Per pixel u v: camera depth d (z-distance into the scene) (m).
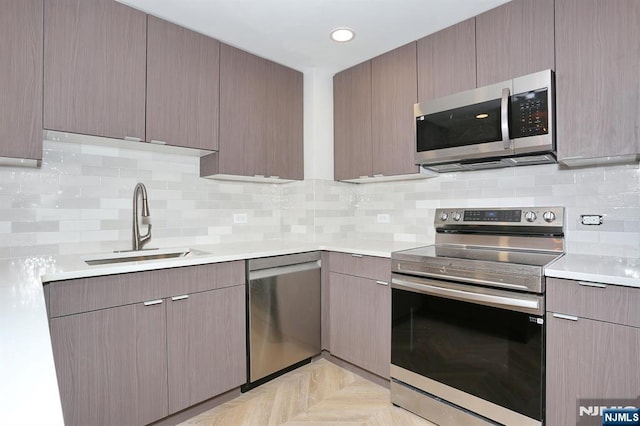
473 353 1.70
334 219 2.88
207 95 2.23
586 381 1.39
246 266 2.10
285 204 2.96
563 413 1.44
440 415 1.82
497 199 2.22
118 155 2.15
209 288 1.93
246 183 2.78
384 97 2.48
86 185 2.04
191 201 2.46
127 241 2.17
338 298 2.45
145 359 1.69
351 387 2.22
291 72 2.72
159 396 1.74
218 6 1.92
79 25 1.74
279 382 2.27
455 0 1.88
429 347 1.86
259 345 2.16
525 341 1.53
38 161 1.70
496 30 1.94
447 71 2.14
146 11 1.96
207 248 2.31
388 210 2.82
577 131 1.67
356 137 2.67
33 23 1.62
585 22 1.65
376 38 2.28
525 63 1.83
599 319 1.36
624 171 1.77
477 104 1.95
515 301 1.54
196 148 2.18
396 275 2.04
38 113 1.63
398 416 1.92
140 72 1.94
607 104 1.59
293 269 2.35
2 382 0.51
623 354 1.31
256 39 2.29
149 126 1.97
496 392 1.62
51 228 1.92
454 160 2.10
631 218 1.74
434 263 1.83
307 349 2.44
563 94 1.71
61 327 1.45
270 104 2.58
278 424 1.84
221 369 1.98
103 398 1.57
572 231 1.92
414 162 2.29
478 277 1.67
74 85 1.73
